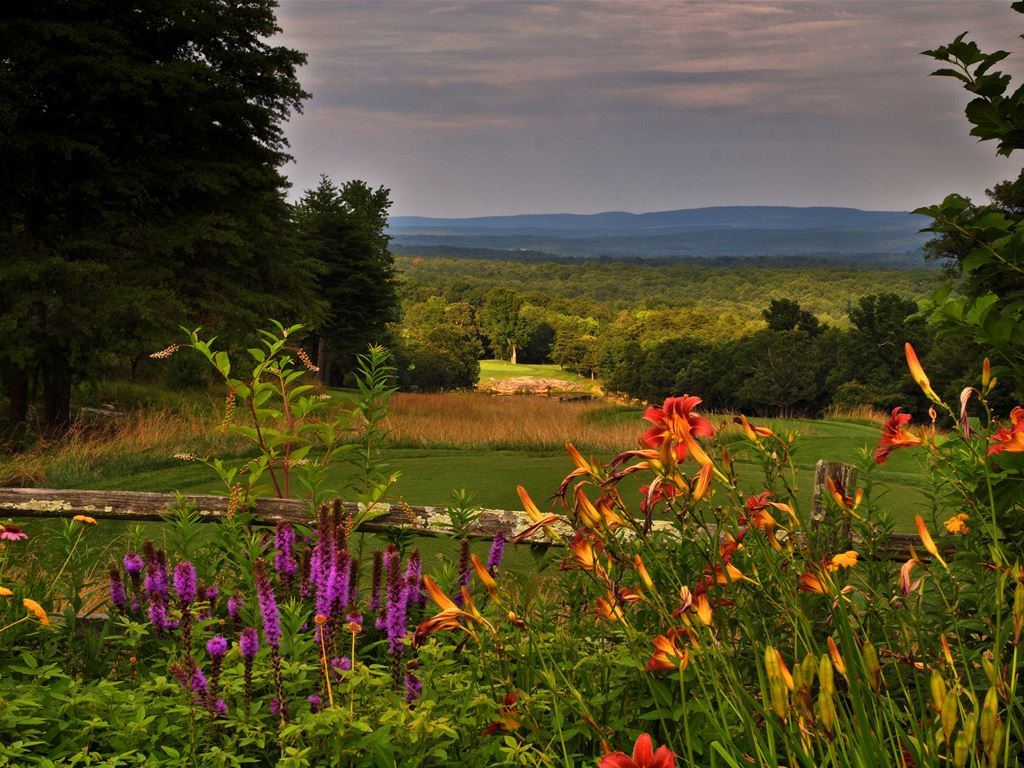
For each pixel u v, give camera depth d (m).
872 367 63.22
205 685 2.28
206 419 17.47
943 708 1.30
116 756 2.02
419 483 10.95
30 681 2.56
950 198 2.20
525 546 5.71
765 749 1.68
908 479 8.98
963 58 2.35
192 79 19.22
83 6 18.72
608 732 2.02
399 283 56.28
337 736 2.00
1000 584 1.48
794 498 1.88
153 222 20.50
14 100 17.77
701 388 75.44
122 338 19.20
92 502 3.69
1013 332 2.01
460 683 2.26
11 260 18.03
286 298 23.08
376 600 2.79
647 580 1.71
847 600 1.68
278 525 3.06
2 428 18.17
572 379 150.88
